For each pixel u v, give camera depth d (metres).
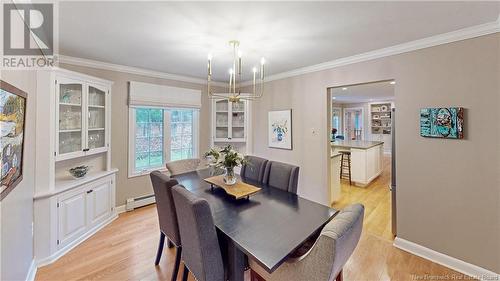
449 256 2.19
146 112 3.85
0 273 1.38
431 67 2.27
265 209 1.84
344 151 5.23
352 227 1.20
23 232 1.83
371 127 9.02
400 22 1.95
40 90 2.23
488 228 1.98
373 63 2.73
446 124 2.16
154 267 2.17
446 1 1.63
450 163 2.17
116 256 2.34
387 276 2.06
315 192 3.50
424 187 2.34
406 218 2.47
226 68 3.55
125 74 3.48
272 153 4.13
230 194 2.06
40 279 1.99
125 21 1.94
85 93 2.76
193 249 1.51
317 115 3.41
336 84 3.14
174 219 1.87
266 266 1.15
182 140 4.34
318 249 1.15
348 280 2.01
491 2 1.63
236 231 1.49
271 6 1.69
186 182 2.57
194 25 2.02
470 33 2.03
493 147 1.94
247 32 2.16
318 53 2.79
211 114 4.53
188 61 3.17
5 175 1.33
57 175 2.70
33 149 2.11
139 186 3.71
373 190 4.65
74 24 2.00
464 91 2.08
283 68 3.56
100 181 2.96
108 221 3.10
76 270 2.12
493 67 1.93
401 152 2.50
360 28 2.08
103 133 3.14
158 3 1.65
